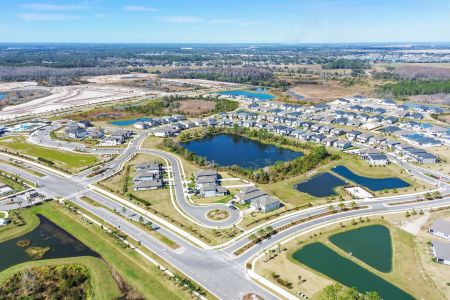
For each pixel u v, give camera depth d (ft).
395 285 274.16
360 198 420.77
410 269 292.61
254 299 258.16
